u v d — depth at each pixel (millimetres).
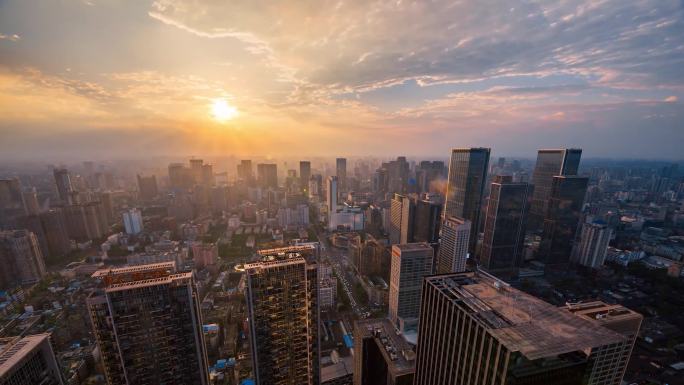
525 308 80812
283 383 135250
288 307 129250
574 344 66688
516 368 64000
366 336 144125
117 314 107188
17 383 81000
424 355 104375
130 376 111750
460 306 83125
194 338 119438
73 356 196875
